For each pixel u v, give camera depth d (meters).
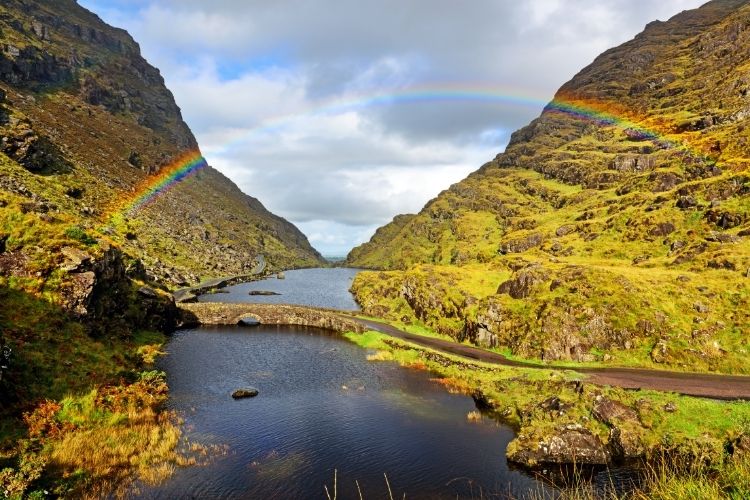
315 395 48.50
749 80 186.75
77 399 35.00
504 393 45.72
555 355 57.44
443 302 85.81
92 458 29.23
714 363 50.69
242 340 74.69
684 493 11.64
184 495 27.14
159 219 178.50
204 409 42.28
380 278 142.88
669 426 33.97
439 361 60.53
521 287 72.38
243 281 170.00
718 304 58.81
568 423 35.44
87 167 170.62
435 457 33.97
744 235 80.19
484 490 29.12
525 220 174.38
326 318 87.31
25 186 107.56
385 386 52.41
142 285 76.88
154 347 61.88
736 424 32.19
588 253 106.38
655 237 100.00
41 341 40.16
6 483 23.34
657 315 57.59
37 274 47.19
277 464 32.06
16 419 30.12
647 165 172.25
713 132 162.88
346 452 34.59
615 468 31.56
